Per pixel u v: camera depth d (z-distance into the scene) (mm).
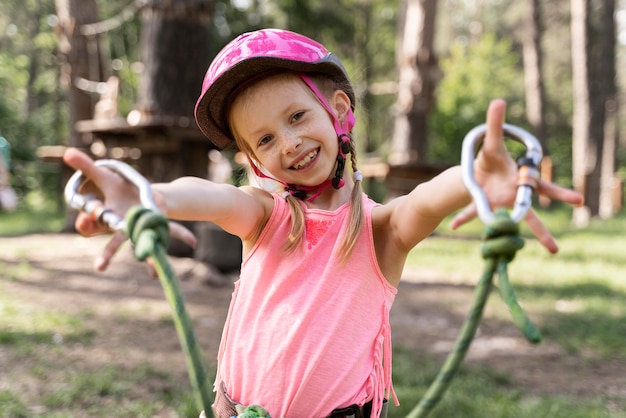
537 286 8812
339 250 1857
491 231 1147
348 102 1962
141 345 5734
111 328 6215
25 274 8773
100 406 4344
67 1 13844
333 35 26281
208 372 4840
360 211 1895
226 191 1847
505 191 1371
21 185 23125
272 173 1883
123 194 1594
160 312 6902
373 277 1889
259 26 23234
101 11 21938
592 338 6250
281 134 1817
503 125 1370
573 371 5430
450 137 22047
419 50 14242
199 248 8625
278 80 1823
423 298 8281
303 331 1785
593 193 18359
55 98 26188
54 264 9672
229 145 2098
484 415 4238
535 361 5668
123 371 4992
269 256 1894
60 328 6090
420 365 5344
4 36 30391
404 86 14344
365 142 28203
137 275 8875
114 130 10375
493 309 7551
